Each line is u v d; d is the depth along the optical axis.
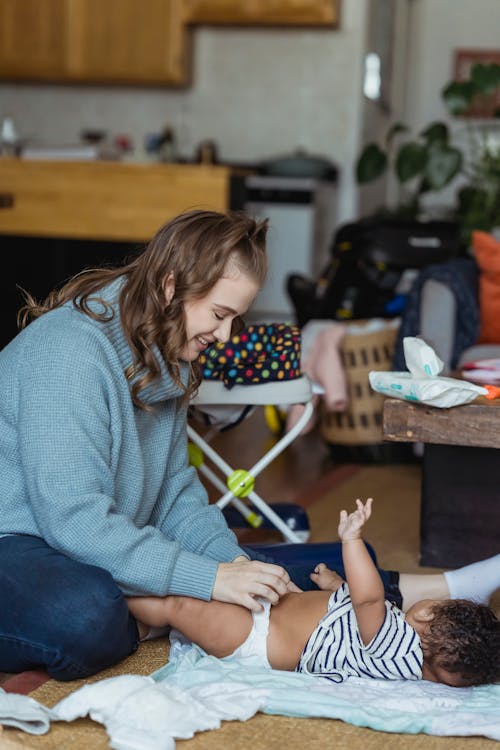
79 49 6.98
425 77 8.68
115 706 1.54
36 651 1.70
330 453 3.83
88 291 1.84
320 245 7.02
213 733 1.55
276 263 6.78
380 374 2.29
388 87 7.98
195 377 2.01
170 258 1.75
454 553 2.53
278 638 1.79
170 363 1.82
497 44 8.49
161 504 2.06
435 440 2.23
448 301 3.54
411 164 5.24
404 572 2.50
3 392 1.81
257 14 6.75
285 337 2.42
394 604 1.98
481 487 2.50
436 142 5.26
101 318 1.79
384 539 2.78
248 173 4.75
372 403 3.69
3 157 4.51
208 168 4.33
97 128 7.38
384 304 4.35
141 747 1.44
